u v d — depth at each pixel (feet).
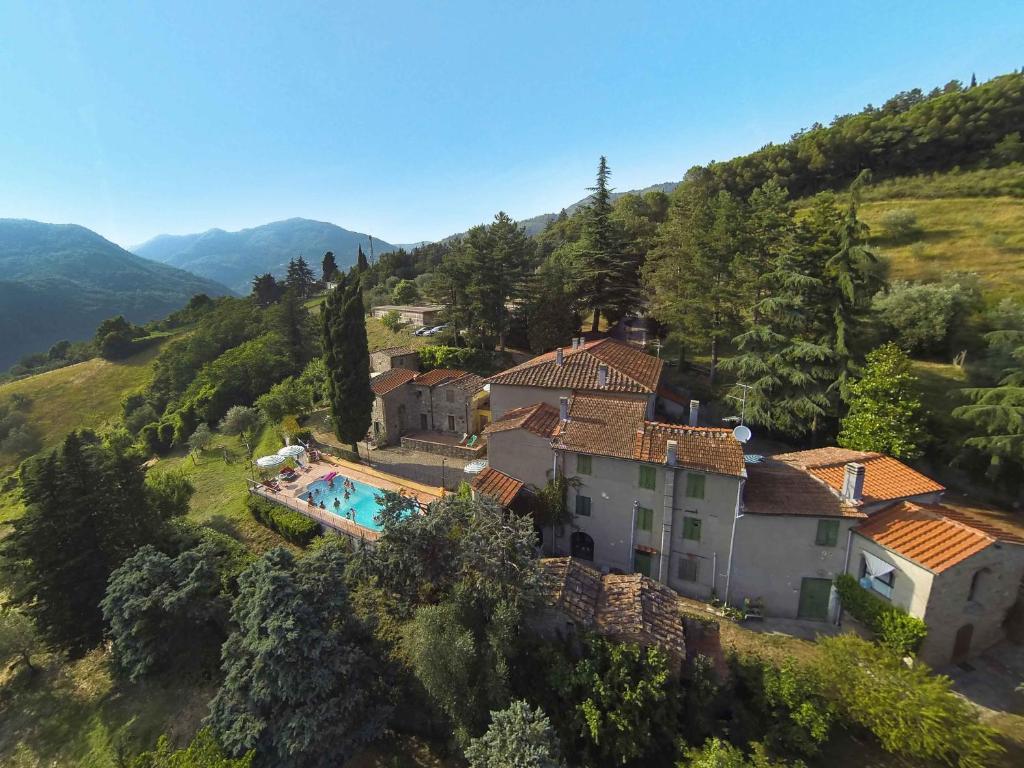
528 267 204.44
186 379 268.62
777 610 76.23
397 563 65.21
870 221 215.92
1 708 82.23
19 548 82.38
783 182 274.77
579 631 58.65
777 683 57.26
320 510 99.81
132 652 72.54
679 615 62.85
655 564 82.33
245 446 165.27
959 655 65.51
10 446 257.14
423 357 185.68
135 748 67.46
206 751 52.65
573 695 55.16
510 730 47.70
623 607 61.77
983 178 215.31
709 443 79.20
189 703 72.23
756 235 133.28
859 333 110.52
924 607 62.23
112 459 92.79
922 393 101.55
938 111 239.71
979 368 101.09
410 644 60.54
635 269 184.85
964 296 123.85
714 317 138.21
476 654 56.90
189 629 76.18
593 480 84.79
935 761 53.42
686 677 57.77
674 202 230.27
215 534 100.22
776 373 107.76
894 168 255.29
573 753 53.52
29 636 85.25
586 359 114.73
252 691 59.00
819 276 108.88
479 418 148.77
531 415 95.86
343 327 128.88
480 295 184.85
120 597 74.49
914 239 192.95
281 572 62.59
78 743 72.02
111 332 358.43
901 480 76.69
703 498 77.05
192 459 168.04
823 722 53.31
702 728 54.29
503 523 66.08
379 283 375.86
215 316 334.24
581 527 87.61
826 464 80.23
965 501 90.63
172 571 77.25
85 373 331.16
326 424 164.14
